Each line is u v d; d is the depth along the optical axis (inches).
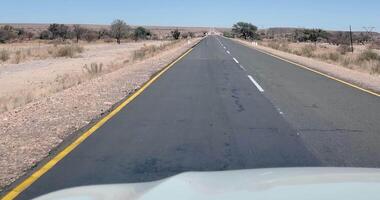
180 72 1027.3
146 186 159.3
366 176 149.6
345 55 1803.6
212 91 707.4
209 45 2834.6
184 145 366.3
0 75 1225.4
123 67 1214.9
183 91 705.6
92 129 427.5
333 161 321.7
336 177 148.3
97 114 504.4
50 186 270.1
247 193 132.2
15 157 333.1
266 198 126.3
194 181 151.3
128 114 506.0
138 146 363.3
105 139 387.5
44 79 1107.9
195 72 1029.8
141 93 679.7
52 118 475.8
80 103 573.3
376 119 486.0
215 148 356.8
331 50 2320.4
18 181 281.0
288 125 450.3
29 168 308.0
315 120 478.0
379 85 808.9
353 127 443.5
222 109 542.3
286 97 648.4
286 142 378.6
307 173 157.0
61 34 4490.7
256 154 339.3
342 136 403.2
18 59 1702.8
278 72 1039.6
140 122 460.8
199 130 423.8
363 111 536.4
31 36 4512.8
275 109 545.6
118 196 146.8
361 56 1584.6
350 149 356.8
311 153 343.3
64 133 409.4
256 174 159.6
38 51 2127.2
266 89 736.3
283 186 138.2
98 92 676.1
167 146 363.3
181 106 562.6
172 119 477.4
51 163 317.7
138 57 1635.1
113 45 3393.2
